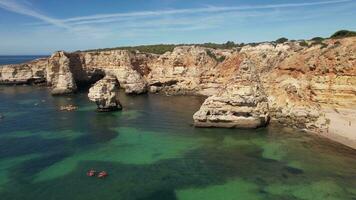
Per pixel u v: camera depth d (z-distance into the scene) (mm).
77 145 52125
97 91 76812
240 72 63156
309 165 43562
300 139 54719
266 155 47469
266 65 91562
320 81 64812
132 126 64312
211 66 110000
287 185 37750
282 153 48219
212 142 53656
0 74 133250
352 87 59469
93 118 71438
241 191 36344
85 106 86062
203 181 38844
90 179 39188
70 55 119062
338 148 50094
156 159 46062
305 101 65625
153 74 117375
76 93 109062
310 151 48938
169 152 48969
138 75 109312
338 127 56750
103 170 41969
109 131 60562
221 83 101062
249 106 61094
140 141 54344
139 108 82875
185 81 110375
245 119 61000
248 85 62094
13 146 51406
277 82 73250
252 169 42406
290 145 51750
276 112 67125
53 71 121500
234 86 62531
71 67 118500
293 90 68250
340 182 38438
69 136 57219
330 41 73312
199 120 62688
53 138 55969
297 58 74875
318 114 62125
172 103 90062
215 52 119875
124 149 50281
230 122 61469
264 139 54906
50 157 46500
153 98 99000
